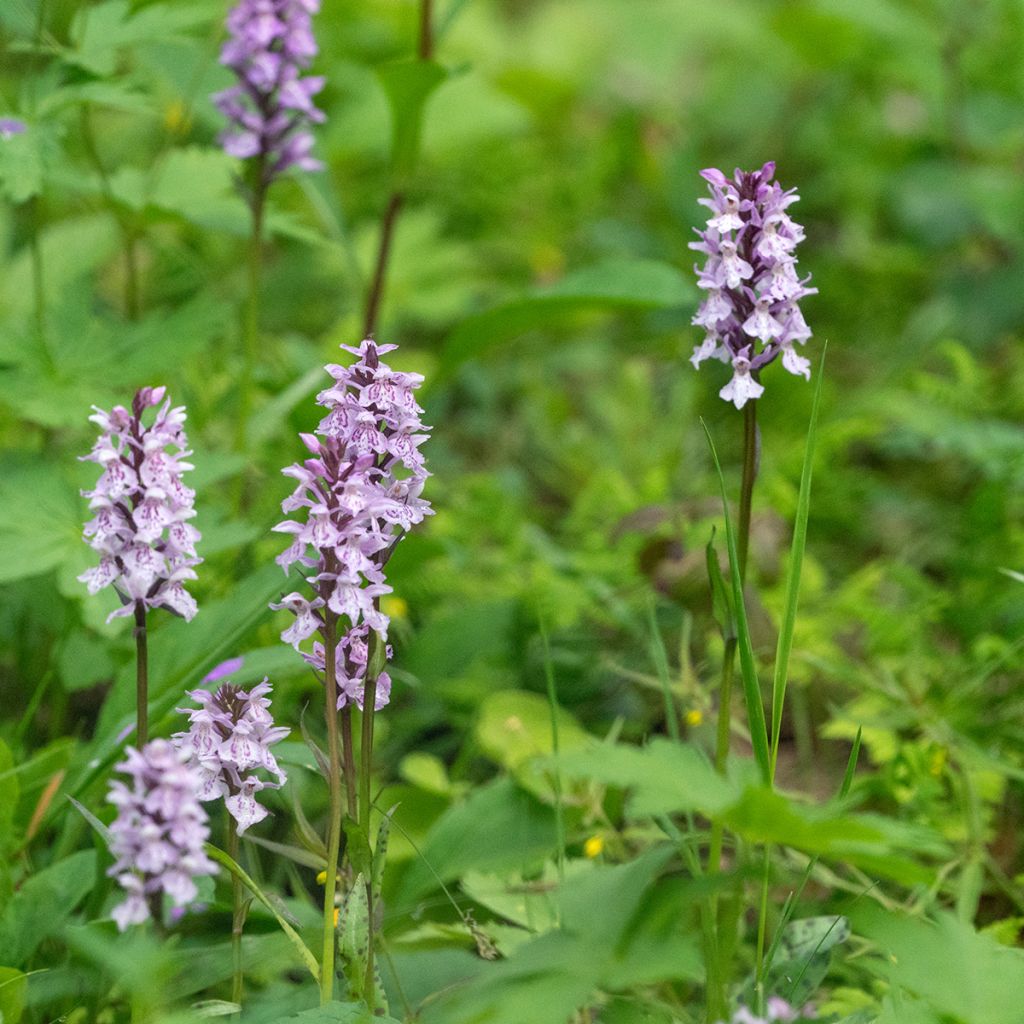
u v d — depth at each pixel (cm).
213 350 728
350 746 336
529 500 796
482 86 977
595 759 281
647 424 798
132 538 304
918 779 452
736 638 355
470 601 630
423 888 424
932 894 405
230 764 321
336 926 352
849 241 976
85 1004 373
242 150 528
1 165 492
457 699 570
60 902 371
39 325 546
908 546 695
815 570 603
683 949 281
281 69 512
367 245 927
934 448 733
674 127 1159
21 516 475
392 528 328
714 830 346
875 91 1154
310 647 435
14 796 373
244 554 546
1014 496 646
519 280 1012
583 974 282
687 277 934
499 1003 280
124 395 576
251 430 575
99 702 570
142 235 693
